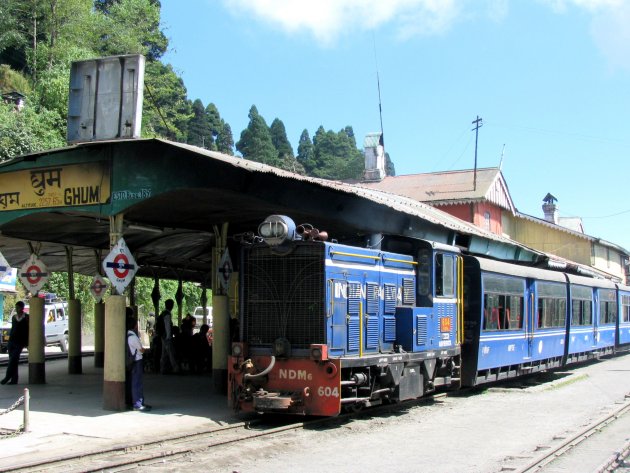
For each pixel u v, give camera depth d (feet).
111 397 41.14
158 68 191.21
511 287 60.29
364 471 27.27
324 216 44.27
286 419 39.86
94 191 42.39
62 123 121.08
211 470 27.30
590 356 86.79
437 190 132.36
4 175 45.70
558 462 29.30
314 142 382.83
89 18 166.81
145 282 128.98
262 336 38.96
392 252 47.85
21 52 160.86
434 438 34.58
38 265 56.34
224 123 345.51
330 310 37.37
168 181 39.65
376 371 40.19
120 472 26.53
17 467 25.77
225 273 51.44
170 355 65.10
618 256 183.21
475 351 52.54
